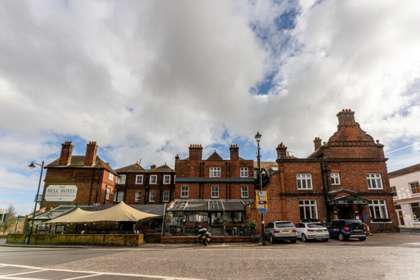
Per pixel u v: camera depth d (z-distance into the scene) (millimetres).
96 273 8820
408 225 37812
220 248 16578
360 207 25734
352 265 9188
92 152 35938
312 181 27609
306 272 8258
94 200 33656
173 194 42781
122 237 20000
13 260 12422
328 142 28922
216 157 36250
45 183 34125
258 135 20734
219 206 26375
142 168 46844
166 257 12664
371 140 28672
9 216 44750
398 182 40469
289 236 18453
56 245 20688
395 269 8359
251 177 34781
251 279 7559
